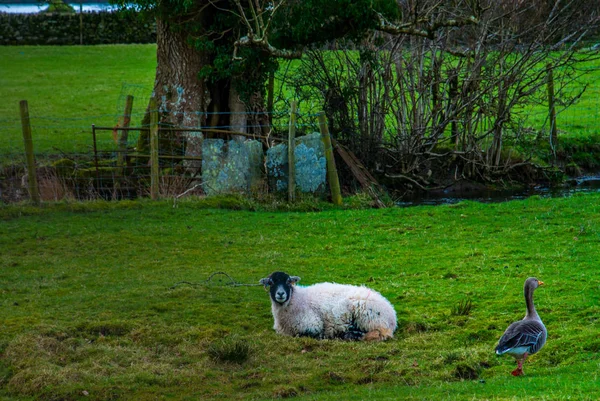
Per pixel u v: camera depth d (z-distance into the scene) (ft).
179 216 69.00
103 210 70.38
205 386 33.60
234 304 44.83
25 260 55.42
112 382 33.83
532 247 56.39
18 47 192.13
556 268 50.21
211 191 76.89
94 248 58.65
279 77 101.24
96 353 37.14
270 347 37.99
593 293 44.06
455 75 87.10
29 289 48.19
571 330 38.09
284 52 80.64
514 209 70.18
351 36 81.35
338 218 68.95
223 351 36.35
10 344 37.47
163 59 86.53
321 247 59.21
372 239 61.41
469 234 62.03
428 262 53.98
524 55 85.25
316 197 76.89
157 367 35.68
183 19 82.33
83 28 198.18
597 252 53.62
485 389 29.84
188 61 85.56
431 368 34.65
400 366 34.91
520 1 85.10
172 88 85.92
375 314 39.24
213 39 83.92
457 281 48.83
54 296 46.73
